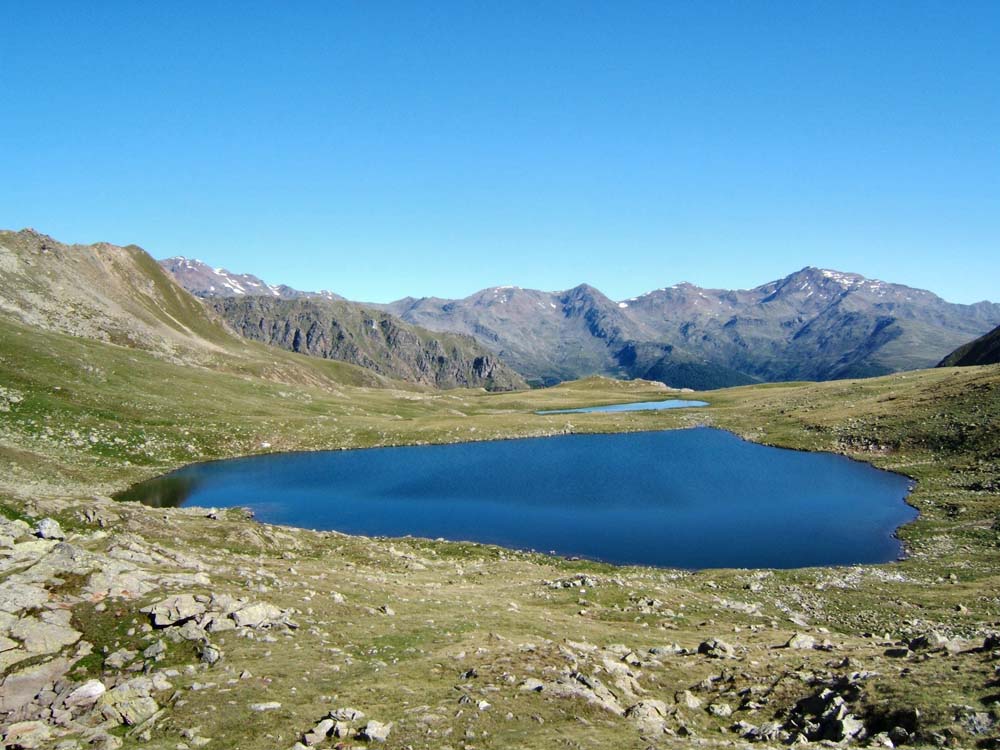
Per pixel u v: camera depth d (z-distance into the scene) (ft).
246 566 103.30
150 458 291.17
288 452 347.36
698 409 543.80
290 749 51.11
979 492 214.48
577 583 133.39
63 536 89.66
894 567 153.38
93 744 50.37
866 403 403.54
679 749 53.16
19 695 57.06
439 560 165.07
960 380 370.53
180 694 59.21
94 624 68.64
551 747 52.90
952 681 63.00
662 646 92.17
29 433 262.88
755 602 127.75
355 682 65.51
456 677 69.10
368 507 238.68
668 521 217.36
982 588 125.49
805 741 57.52
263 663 67.72
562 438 415.03
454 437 402.31
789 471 293.23
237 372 587.68
